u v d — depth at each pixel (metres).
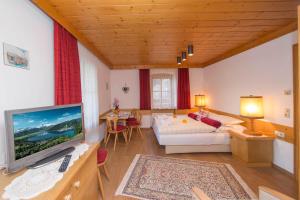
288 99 2.69
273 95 3.00
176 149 3.74
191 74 6.31
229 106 4.47
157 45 3.74
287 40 2.69
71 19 2.39
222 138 3.67
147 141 4.78
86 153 1.70
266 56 3.14
